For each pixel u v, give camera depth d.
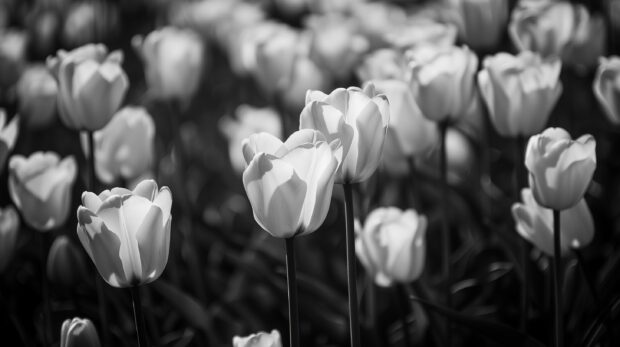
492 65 1.24
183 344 1.34
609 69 1.29
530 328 1.29
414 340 1.32
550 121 1.58
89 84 1.25
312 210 1.07
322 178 1.06
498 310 1.32
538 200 1.15
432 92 1.24
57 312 1.38
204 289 1.44
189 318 1.31
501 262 1.41
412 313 1.37
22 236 1.61
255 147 1.08
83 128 1.27
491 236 1.42
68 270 1.30
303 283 1.35
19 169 1.27
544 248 1.21
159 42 1.48
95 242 1.08
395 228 1.23
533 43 1.38
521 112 1.25
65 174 1.27
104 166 1.38
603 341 1.24
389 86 1.29
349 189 1.11
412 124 1.30
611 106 1.30
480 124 1.47
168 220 1.09
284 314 1.38
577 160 1.12
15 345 1.39
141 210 1.08
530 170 1.14
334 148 1.07
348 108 1.10
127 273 1.09
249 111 1.62
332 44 1.57
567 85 1.57
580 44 1.51
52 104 1.62
